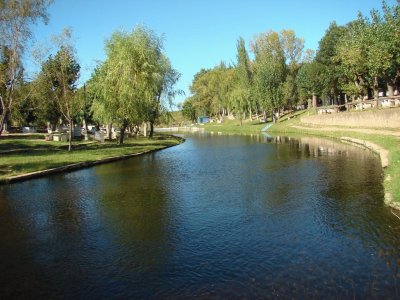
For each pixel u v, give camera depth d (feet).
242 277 28.60
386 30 137.90
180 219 43.98
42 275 30.86
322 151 104.58
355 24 181.27
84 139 168.25
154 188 62.08
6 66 83.92
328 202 48.19
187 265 31.24
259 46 282.36
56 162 89.04
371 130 135.54
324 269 29.22
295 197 51.78
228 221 42.45
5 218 47.21
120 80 131.44
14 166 82.89
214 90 378.53
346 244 34.01
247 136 204.13
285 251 33.09
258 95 267.80
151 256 33.50
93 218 45.96
